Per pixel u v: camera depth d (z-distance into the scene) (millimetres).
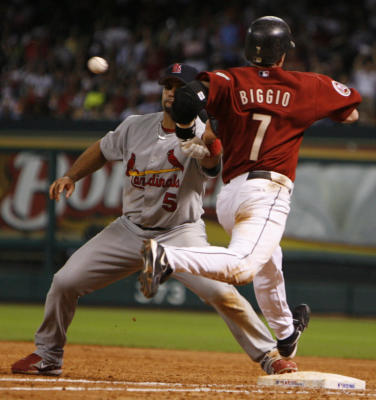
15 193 53938
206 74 14828
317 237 52281
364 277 52188
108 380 17516
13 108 65188
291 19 69250
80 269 17531
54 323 17750
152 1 74125
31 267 54500
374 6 71312
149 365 23203
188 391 15047
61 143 53406
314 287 52281
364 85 63031
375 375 22922
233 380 18953
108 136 18500
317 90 15398
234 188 15203
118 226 18047
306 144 52406
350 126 52000
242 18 69375
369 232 51906
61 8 74562
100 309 51750
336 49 67375
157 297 52750
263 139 15062
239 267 14227
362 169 52000
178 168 17359
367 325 46625
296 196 52406
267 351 17531
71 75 66562
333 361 27703
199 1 73938
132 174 17797
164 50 66750
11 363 21281
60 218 53531
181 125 14789
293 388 15961
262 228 14648
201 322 44312
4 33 72875
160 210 17547
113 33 70000
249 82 15188
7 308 49844
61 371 18125
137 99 63156
